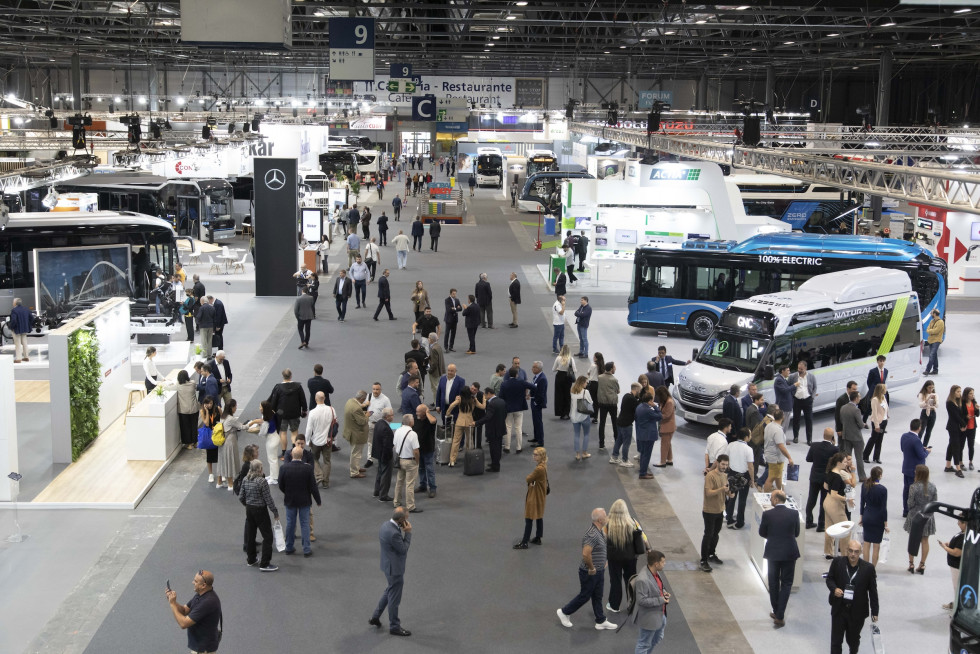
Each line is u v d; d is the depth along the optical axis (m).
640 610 9.00
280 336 23.48
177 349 21.94
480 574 11.30
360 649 9.54
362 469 14.80
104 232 25.09
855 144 43.56
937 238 32.34
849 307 18.41
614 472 14.88
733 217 32.38
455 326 22.33
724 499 11.42
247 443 15.93
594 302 28.89
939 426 17.59
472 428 14.94
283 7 20.81
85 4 42.78
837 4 37.78
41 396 18.42
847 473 11.69
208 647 8.64
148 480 13.97
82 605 10.36
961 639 7.64
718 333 18.05
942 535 12.66
